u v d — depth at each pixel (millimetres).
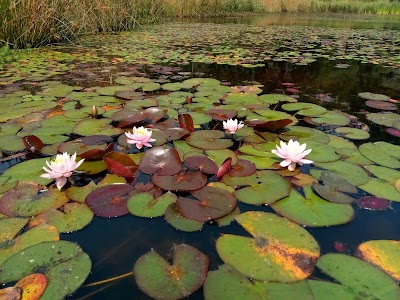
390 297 503
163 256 588
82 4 3598
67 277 537
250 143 1057
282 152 862
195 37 3898
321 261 574
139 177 843
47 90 1646
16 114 1290
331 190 782
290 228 661
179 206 713
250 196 768
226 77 2057
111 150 951
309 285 525
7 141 1040
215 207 719
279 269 558
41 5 2887
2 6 2592
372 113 1384
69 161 774
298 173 871
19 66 2211
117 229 658
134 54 2768
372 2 12250
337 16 9461
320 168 897
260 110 1372
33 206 722
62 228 658
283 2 10797
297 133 1127
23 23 2766
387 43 3848
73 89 1676
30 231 646
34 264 562
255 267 561
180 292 510
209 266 563
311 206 733
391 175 858
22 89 1668
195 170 867
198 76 2062
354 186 809
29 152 979
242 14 8797
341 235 651
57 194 768
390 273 552
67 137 1085
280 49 3238
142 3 5031
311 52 3098
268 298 500
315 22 6859
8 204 727
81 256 580
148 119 1235
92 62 2426
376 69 2402
